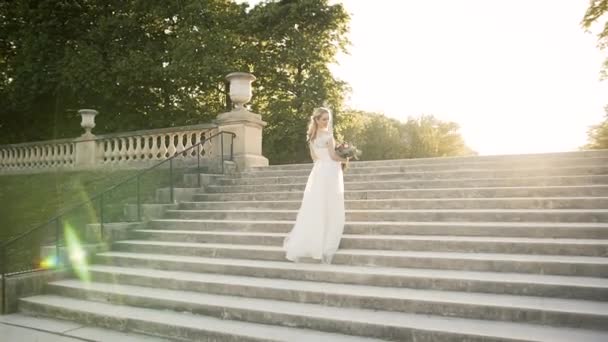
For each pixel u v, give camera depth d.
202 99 20.52
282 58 19.95
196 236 6.97
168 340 4.57
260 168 9.70
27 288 5.95
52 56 17.06
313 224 5.58
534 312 3.87
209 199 8.67
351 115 21.75
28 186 11.80
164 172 9.91
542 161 7.50
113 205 8.79
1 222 9.55
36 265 7.02
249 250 6.08
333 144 5.71
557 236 5.31
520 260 4.73
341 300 4.62
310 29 21.00
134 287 5.78
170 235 7.20
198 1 17.92
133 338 4.65
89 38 17.09
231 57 18.34
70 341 4.62
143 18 18.00
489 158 7.94
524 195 6.56
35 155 13.97
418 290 4.66
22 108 17.69
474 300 4.20
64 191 10.76
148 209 7.99
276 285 5.06
